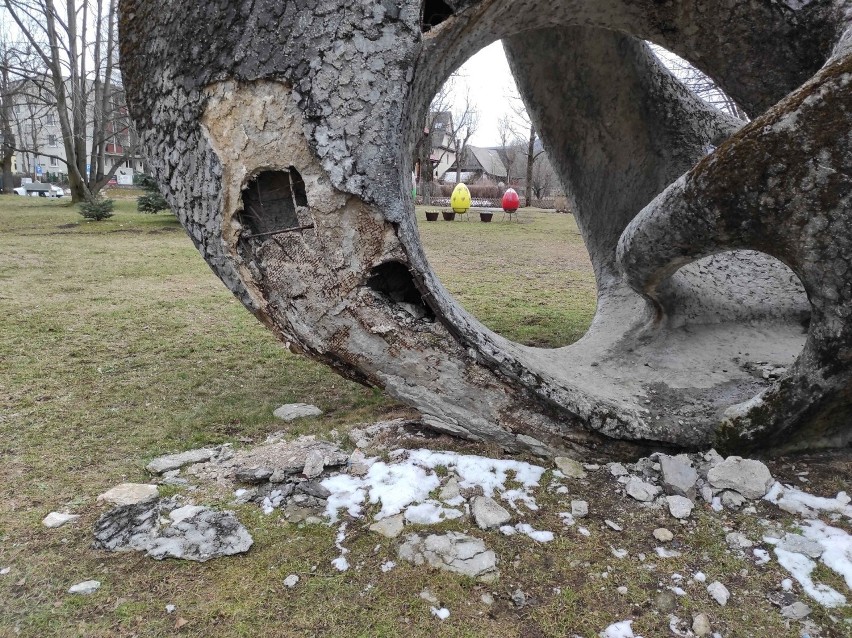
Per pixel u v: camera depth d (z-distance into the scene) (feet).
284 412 11.73
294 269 8.59
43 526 7.97
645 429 9.19
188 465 9.62
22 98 116.67
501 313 20.93
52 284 23.77
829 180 7.40
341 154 7.93
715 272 12.56
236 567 7.22
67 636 6.26
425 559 7.29
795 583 7.00
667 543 7.65
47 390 12.82
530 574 7.14
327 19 7.73
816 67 9.82
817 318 8.25
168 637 6.25
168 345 16.16
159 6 8.39
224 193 8.43
